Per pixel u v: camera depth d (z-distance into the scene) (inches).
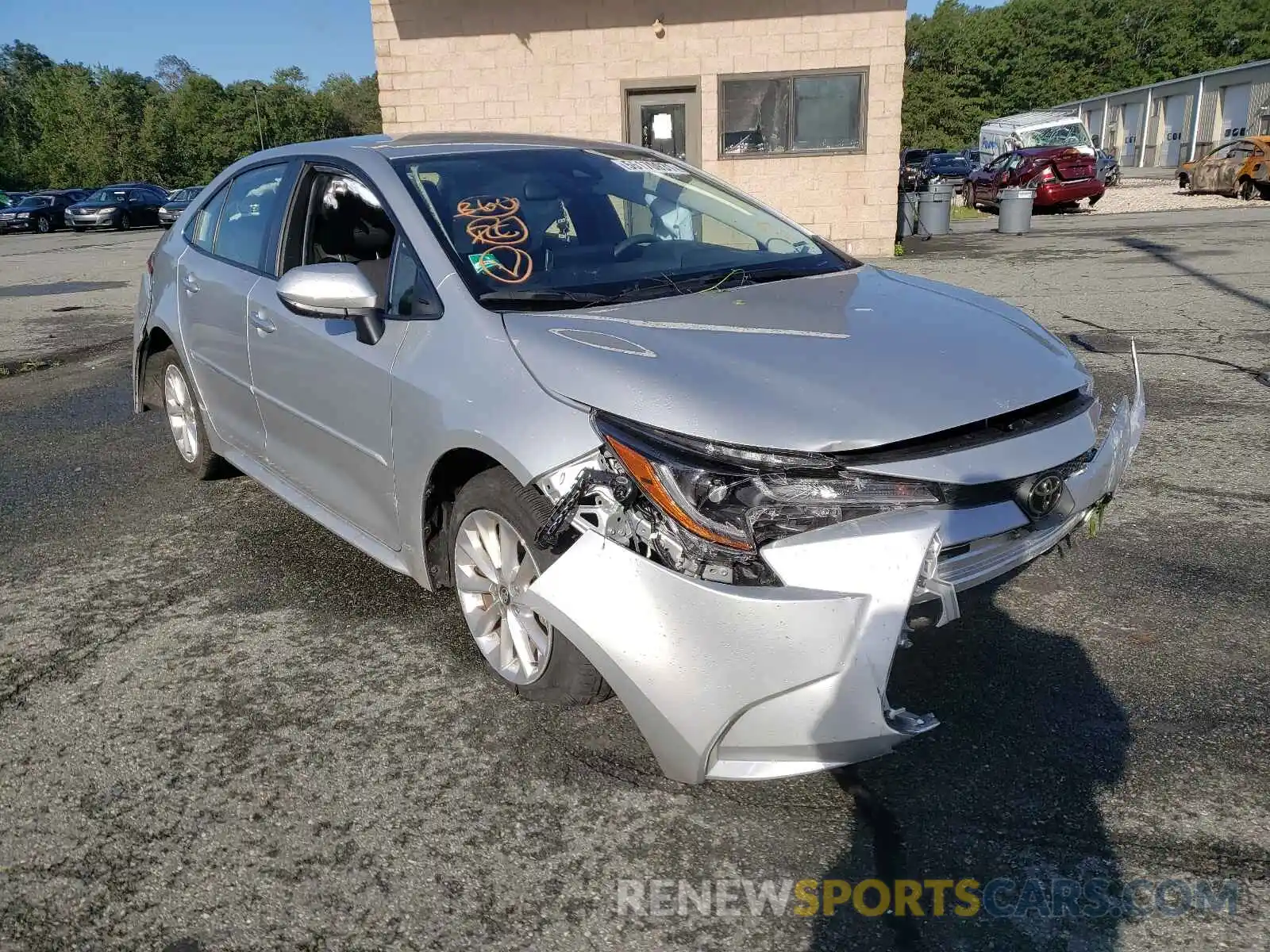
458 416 106.9
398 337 120.3
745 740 86.8
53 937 83.7
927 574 87.0
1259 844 88.2
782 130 524.4
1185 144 1644.9
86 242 1021.8
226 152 2797.7
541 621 108.4
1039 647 122.0
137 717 116.0
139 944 82.6
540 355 103.7
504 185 138.6
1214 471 180.1
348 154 144.3
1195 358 265.0
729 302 118.2
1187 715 107.1
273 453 155.9
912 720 87.0
